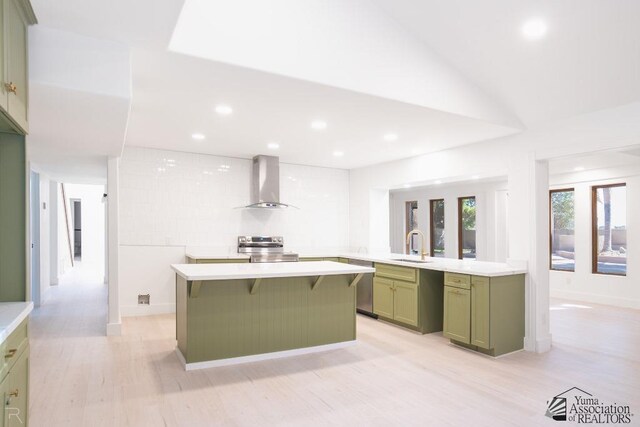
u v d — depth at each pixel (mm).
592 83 3082
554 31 2762
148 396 2689
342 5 2848
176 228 5352
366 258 5160
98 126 2932
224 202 5652
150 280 5195
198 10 2348
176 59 2354
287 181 6125
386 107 3203
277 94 2934
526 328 3822
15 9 1760
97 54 2166
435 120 3557
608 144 3256
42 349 3693
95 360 3395
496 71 3285
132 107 3262
